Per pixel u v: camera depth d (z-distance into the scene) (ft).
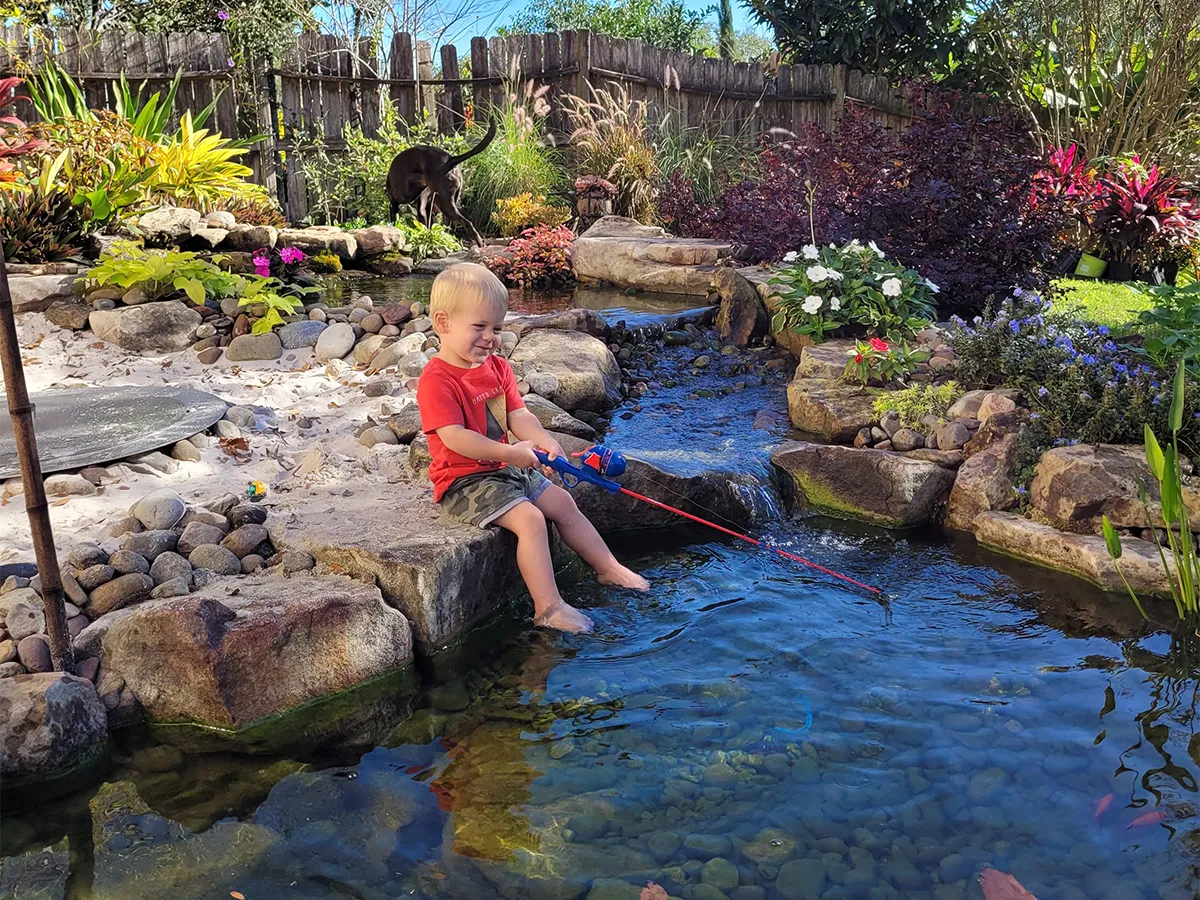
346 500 12.18
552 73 40.88
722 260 25.44
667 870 6.82
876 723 8.67
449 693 9.46
